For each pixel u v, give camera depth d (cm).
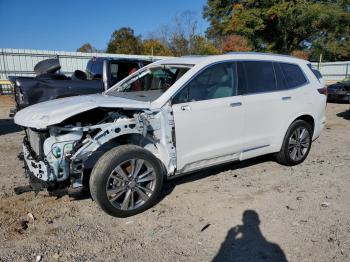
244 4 3744
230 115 474
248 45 3656
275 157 589
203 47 3497
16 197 461
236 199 455
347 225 385
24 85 732
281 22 3575
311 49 4038
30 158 399
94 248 345
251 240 358
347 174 550
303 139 592
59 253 336
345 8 3578
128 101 428
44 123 363
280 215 411
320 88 610
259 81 522
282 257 329
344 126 985
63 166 374
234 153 495
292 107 557
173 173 440
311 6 3356
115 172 385
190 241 357
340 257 327
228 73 487
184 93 440
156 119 415
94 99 439
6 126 1010
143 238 363
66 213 418
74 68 2338
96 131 388
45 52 2252
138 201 412
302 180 524
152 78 538
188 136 439
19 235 367
